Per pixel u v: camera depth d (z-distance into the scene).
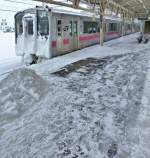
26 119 4.95
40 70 9.84
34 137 4.17
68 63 11.62
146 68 9.98
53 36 13.20
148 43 23.20
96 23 20.31
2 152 3.84
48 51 12.90
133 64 11.09
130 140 3.83
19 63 15.95
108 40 25.11
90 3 18.20
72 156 3.56
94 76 8.73
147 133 4.01
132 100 5.86
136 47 19.42
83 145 3.85
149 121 4.51
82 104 5.68
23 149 3.83
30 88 6.21
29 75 6.64
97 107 5.48
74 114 5.07
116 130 4.27
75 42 16.23
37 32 13.09
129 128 4.27
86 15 17.72
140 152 3.46
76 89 6.95
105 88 7.06
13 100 5.74
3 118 5.07
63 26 14.30
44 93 6.34
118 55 14.57
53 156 3.58
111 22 25.53
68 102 5.81
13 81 6.52
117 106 5.50
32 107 5.54
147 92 6.46
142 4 27.77
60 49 14.23
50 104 5.67
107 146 3.76
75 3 15.34
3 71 12.57
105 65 11.05
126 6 29.77
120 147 3.68
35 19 12.91
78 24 16.34
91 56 14.20
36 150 3.77
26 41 13.51
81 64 11.34
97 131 4.28
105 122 4.64
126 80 7.98
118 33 29.83
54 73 9.21
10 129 4.60
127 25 36.75
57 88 6.95
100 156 3.52
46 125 4.59
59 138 4.09
